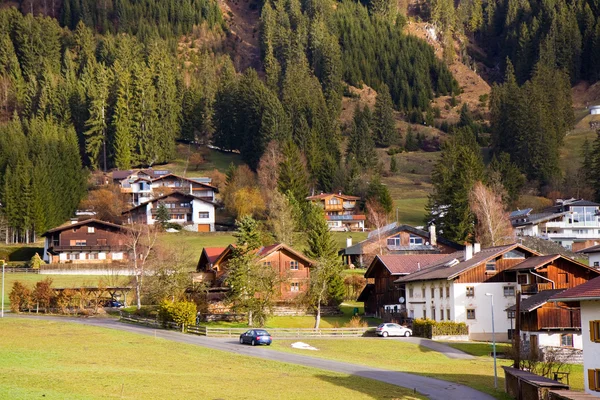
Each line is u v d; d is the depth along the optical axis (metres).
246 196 169.12
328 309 94.50
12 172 172.50
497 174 160.25
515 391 48.22
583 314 44.50
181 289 86.25
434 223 139.75
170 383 46.34
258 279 82.62
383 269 96.50
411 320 86.25
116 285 104.81
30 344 59.91
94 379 45.50
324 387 48.41
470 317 80.44
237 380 49.28
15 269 120.81
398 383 51.97
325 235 105.12
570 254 128.62
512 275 81.50
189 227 166.62
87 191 193.12
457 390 50.47
